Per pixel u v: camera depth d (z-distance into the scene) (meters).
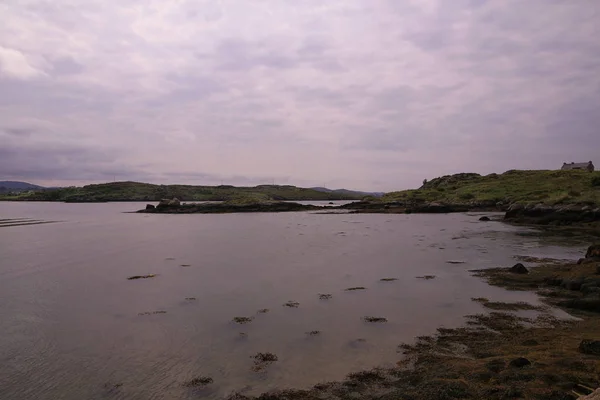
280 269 21.09
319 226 51.66
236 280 18.50
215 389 8.12
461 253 25.69
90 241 36.00
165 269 21.53
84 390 8.14
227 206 99.62
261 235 40.31
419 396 7.23
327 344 10.48
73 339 11.12
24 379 8.66
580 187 75.88
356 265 21.94
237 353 9.98
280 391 7.96
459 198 93.56
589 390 6.71
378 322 12.21
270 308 13.94
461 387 7.35
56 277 19.61
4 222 61.75
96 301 15.10
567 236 35.31
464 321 12.16
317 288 16.75
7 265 23.14
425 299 14.79
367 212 86.12
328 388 8.03
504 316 12.53
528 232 39.00
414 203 95.94
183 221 65.25
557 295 14.95
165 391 8.06
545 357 8.65
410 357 9.46
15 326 12.27
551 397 6.66
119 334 11.49
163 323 12.45
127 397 7.84
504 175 116.12
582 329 11.05
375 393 7.73
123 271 21.08
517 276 18.27
